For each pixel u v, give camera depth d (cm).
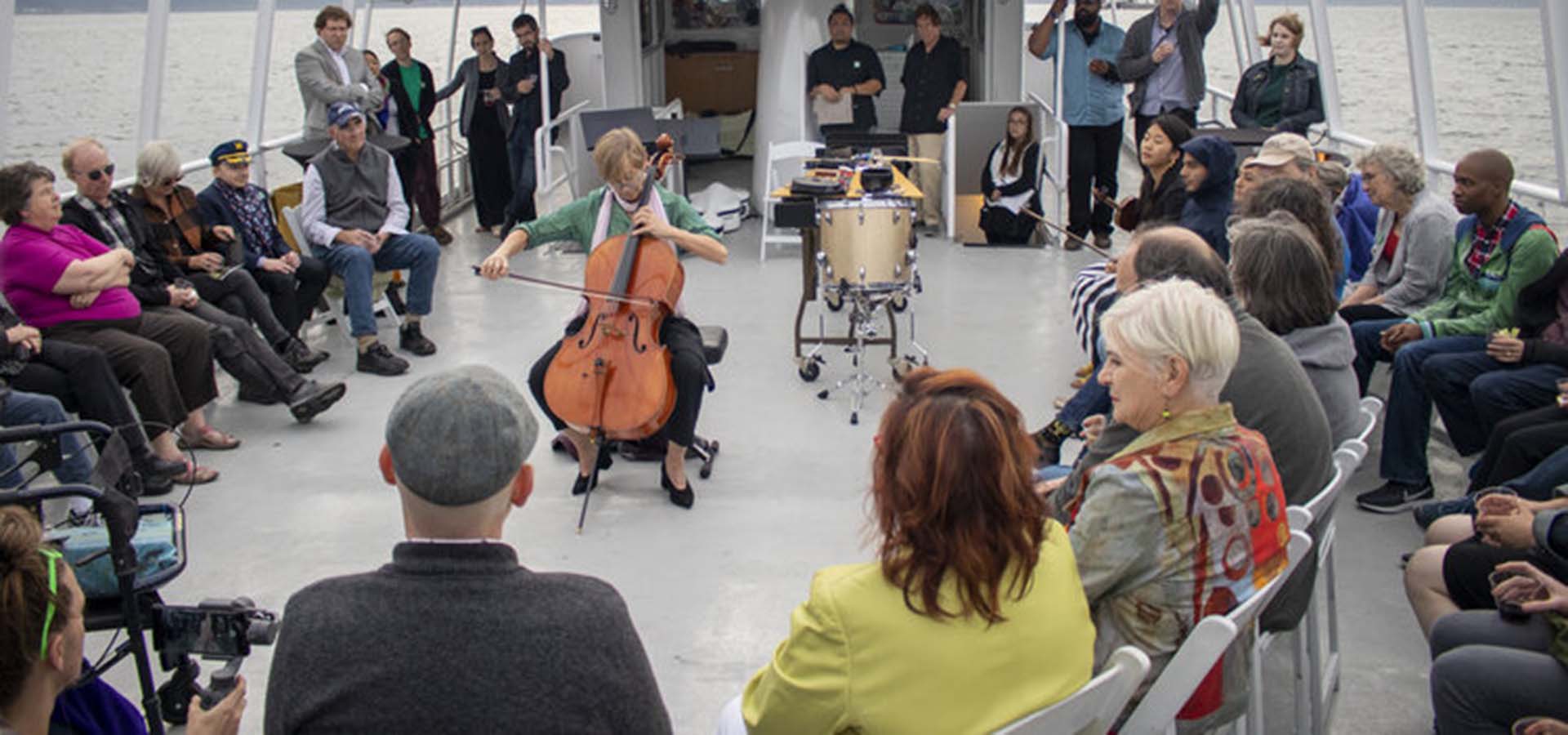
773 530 447
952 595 179
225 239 594
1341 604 388
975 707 179
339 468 512
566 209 475
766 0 910
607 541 440
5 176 477
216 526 457
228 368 549
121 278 489
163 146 562
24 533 181
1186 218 533
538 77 913
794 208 584
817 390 590
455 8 1083
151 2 667
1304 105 786
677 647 369
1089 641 192
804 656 182
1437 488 477
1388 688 341
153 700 276
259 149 770
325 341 686
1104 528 211
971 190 893
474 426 171
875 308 589
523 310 739
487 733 163
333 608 167
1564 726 233
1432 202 504
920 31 898
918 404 183
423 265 648
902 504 180
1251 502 216
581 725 166
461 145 1077
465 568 169
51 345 464
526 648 165
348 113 634
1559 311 435
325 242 631
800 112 912
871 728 178
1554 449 383
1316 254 325
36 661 178
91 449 479
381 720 162
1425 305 507
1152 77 853
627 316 434
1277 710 327
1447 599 313
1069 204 873
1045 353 635
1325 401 326
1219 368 214
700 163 1111
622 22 945
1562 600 253
